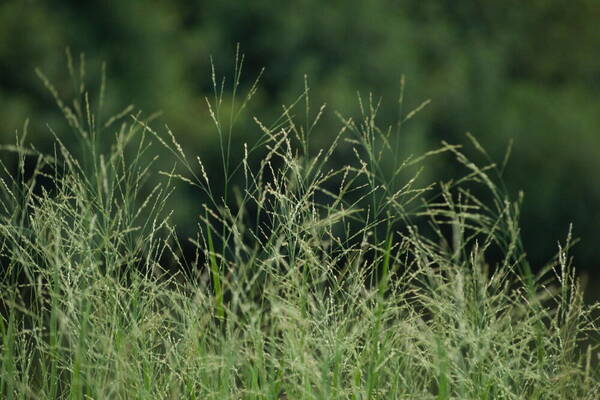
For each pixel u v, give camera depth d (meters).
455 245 4.11
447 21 30.34
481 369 4.11
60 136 18.70
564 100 29.94
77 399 3.95
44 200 4.40
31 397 4.40
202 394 4.12
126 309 4.28
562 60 34.25
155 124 20.02
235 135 20.28
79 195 4.21
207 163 20.14
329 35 24.20
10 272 4.33
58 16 20.95
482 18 32.12
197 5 24.83
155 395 4.28
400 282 4.29
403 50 25.33
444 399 3.75
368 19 24.50
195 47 23.08
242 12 23.80
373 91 24.02
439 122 26.28
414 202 18.28
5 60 19.69
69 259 4.28
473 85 27.91
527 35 33.47
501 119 27.38
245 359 3.92
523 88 30.17
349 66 24.19
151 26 21.39
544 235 27.66
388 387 4.30
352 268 4.33
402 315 4.41
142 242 4.45
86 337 4.20
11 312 4.26
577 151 27.67
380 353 3.96
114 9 21.22
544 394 4.19
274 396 3.95
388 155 21.03
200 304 4.16
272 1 23.84
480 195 26.69
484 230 4.20
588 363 4.10
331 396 3.89
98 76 20.22
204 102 21.78
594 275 27.80
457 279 3.99
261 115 21.84
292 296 4.18
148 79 20.91
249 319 3.93
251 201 16.09
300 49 24.02
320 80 23.27
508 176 27.28
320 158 20.59
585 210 27.34
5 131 18.28
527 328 4.18
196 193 19.47
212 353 4.07
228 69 23.67
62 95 19.67
